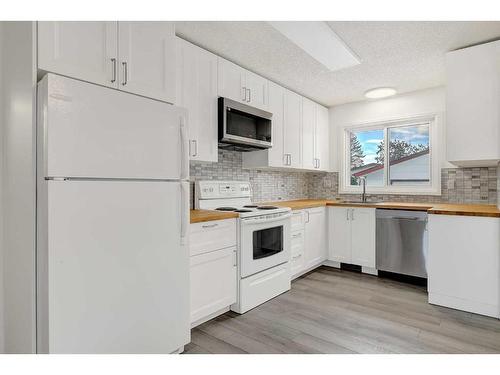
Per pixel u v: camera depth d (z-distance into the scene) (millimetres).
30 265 1392
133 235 1604
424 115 3779
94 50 1510
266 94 3273
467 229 2527
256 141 3037
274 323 2348
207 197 2979
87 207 1418
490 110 2488
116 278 1530
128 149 1581
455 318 2418
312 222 3670
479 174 3434
